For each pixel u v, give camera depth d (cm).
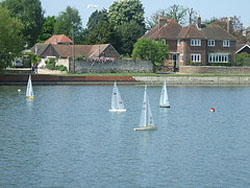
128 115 6341
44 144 4484
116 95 6694
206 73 12162
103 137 4831
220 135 5012
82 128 5328
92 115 6322
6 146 4378
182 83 11344
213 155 4109
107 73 11775
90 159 3944
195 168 3703
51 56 13975
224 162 3875
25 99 7906
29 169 3650
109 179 3431
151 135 4956
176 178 3453
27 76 10512
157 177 3478
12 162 3834
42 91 9288
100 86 10569
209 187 3272
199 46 13050
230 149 4338
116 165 3772
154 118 6159
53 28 19800
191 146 4453
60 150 4244
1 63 9925
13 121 5738
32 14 16788
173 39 13375
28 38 17212
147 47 12200
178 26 13700
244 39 17475
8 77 10294
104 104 7494
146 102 5228
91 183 3344
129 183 3347
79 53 14112
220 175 3525
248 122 5922
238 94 9438
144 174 3547
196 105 7619
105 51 13462
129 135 4934
